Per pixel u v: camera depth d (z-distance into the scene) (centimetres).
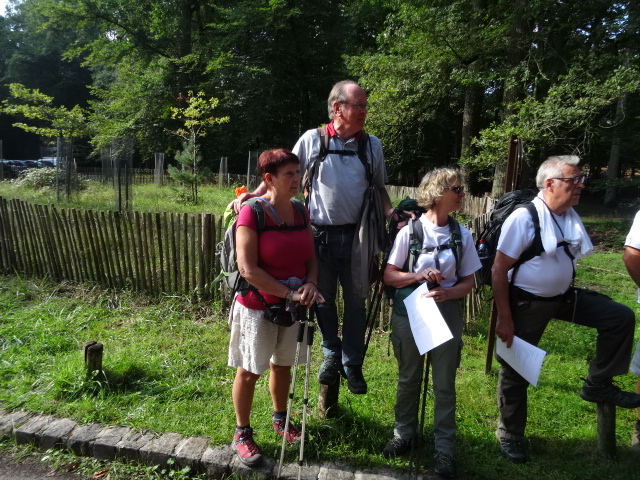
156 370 366
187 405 323
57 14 2430
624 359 265
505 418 287
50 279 569
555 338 484
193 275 509
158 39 2522
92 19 2472
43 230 560
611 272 795
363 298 284
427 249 260
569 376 396
